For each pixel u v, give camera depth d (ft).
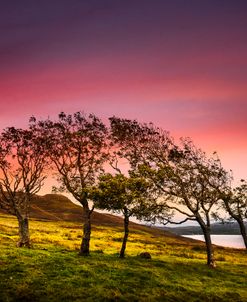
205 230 161.07
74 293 94.12
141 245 263.08
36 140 170.81
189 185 164.55
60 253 144.66
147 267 131.23
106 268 119.14
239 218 162.91
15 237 209.77
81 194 150.10
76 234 315.99
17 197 167.63
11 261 114.73
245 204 161.68
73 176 154.71
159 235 581.12
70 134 158.40
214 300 105.29
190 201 163.32
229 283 126.21
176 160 172.14
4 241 179.22
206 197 164.35
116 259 140.46
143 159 173.99
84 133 159.84
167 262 148.97
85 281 102.89
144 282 109.70
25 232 160.45
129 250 206.18
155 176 161.38
